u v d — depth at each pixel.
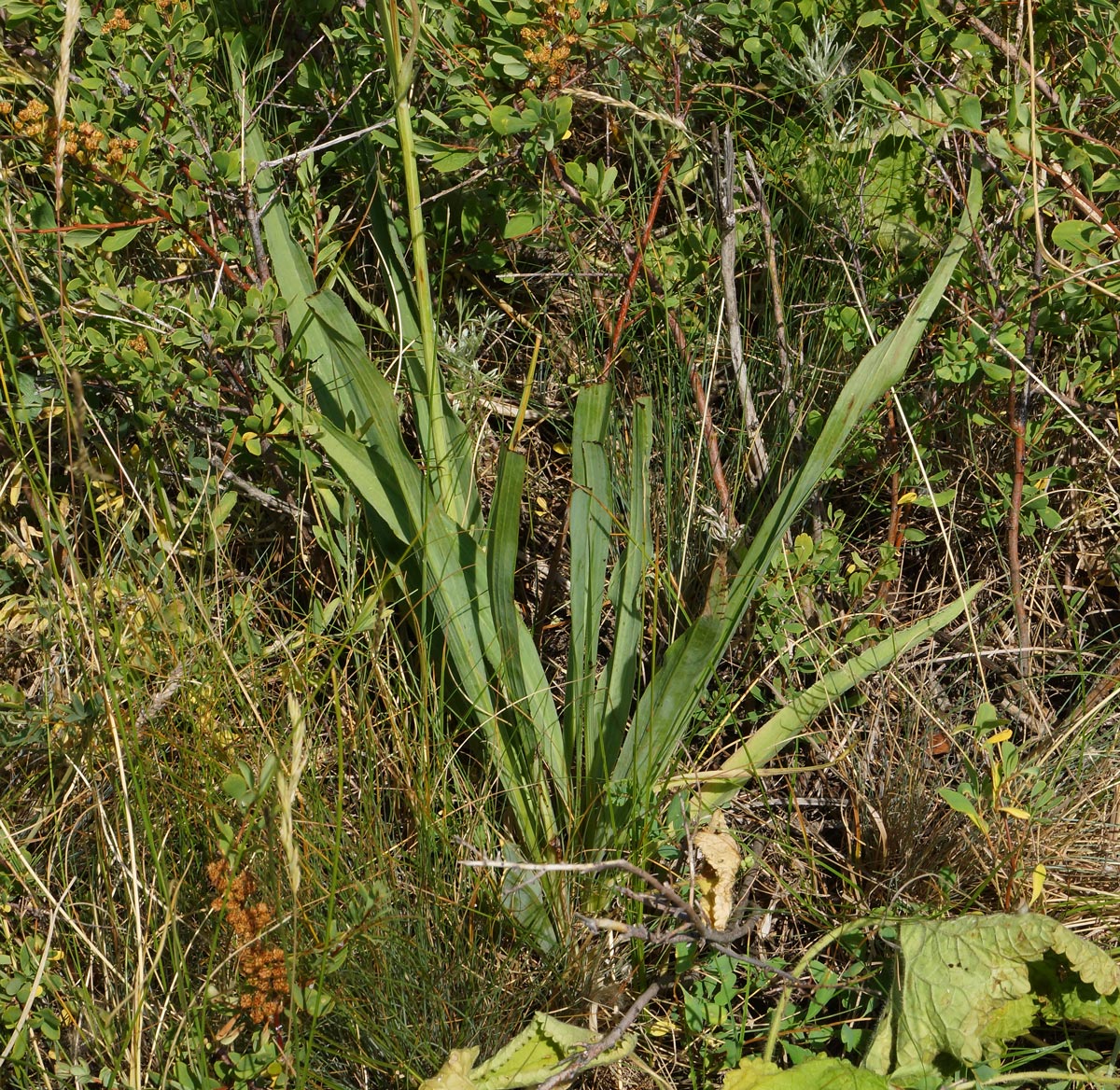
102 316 1.85
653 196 2.27
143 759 1.77
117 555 2.11
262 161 1.98
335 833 1.67
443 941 1.75
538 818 1.81
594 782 1.80
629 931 1.58
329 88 2.19
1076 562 2.18
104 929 1.80
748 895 1.89
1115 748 1.96
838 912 1.90
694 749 2.04
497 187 2.11
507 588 1.73
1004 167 1.94
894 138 2.12
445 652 1.85
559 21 1.81
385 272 2.24
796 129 2.19
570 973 1.72
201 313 1.83
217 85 2.14
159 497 2.08
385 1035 1.65
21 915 1.79
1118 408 2.09
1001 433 2.15
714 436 2.10
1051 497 2.19
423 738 1.80
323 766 1.95
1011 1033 1.65
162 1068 1.63
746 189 2.11
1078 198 1.83
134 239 2.04
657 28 1.95
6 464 2.07
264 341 1.86
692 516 2.10
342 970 1.65
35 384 2.01
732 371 2.25
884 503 2.22
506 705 1.85
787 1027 1.73
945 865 1.88
